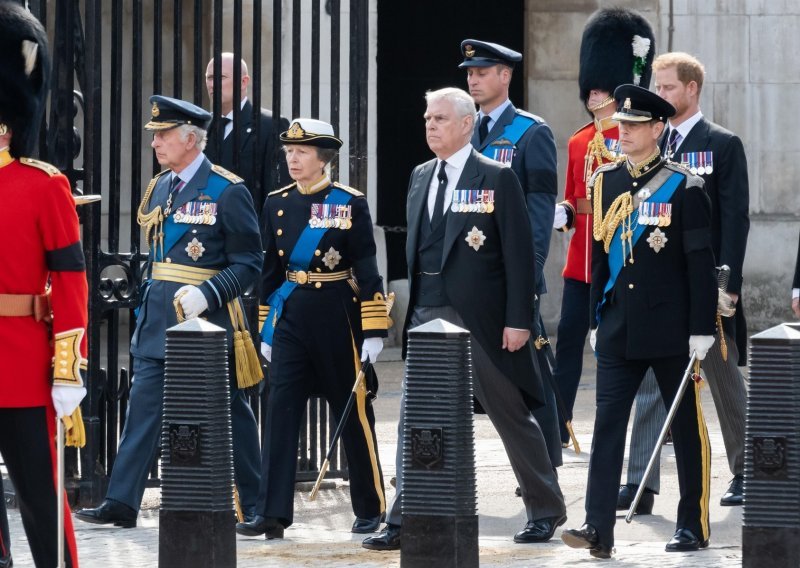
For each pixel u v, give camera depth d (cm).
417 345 2319
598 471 2578
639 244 2614
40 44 2194
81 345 2159
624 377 2620
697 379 2606
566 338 3641
